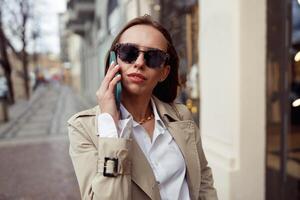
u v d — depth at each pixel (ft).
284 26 11.67
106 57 4.71
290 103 12.08
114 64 4.29
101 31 57.11
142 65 4.31
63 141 27.78
